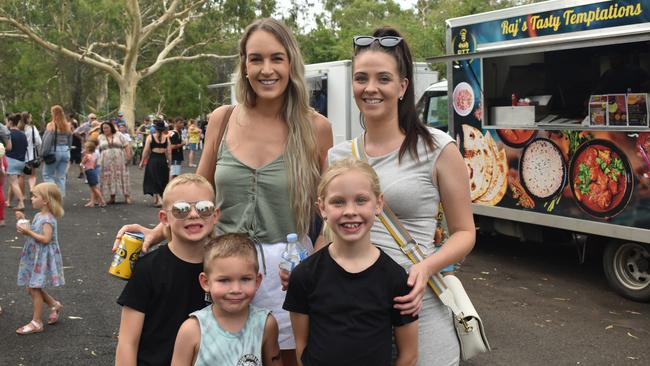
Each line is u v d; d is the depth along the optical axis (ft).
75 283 21.54
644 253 19.75
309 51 97.09
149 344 8.66
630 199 19.33
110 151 40.22
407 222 8.22
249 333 8.38
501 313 18.84
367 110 8.29
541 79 24.81
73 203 40.93
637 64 22.03
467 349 8.51
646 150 18.81
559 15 21.09
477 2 82.58
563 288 21.49
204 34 110.52
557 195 21.56
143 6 117.60
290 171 9.33
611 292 21.03
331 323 7.50
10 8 100.22
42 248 16.84
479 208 24.53
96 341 16.17
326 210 7.66
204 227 8.69
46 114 161.58
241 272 8.19
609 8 19.51
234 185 9.35
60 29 105.91
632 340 16.67
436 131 8.36
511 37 22.95
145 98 157.79
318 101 42.93
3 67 145.59
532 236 23.36
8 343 16.01
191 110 144.15
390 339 7.60
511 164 23.13
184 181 8.77
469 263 24.93
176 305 8.66
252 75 9.20
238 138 9.51
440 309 8.29
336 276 7.61
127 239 9.02
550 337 16.87
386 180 8.16
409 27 65.26
